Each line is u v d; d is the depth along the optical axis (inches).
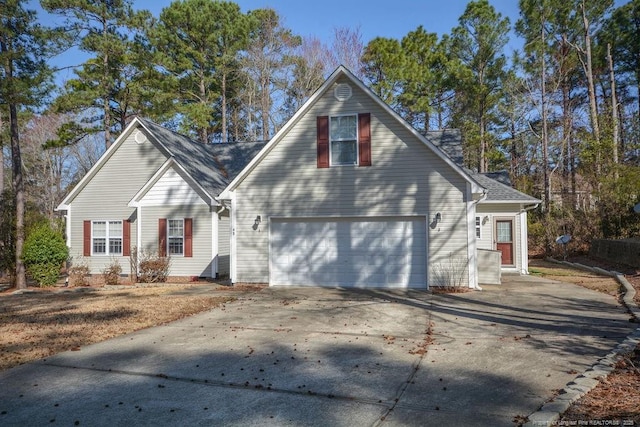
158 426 174.2
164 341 307.3
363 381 219.5
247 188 580.4
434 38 1262.3
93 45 977.5
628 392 189.9
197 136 1433.3
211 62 1328.7
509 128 1359.5
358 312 395.9
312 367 243.1
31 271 653.9
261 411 186.5
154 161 737.6
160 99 1076.5
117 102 1103.6
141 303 466.9
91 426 175.6
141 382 225.5
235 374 234.4
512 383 210.5
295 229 569.6
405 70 1171.9
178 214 692.7
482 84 1221.1
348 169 553.6
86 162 1531.7
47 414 187.9
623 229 824.9
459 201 525.3
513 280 599.8
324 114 560.7
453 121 1343.5
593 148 1002.1
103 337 323.0
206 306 441.4
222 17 1299.2
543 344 276.7
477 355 258.1
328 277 559.2
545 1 1109.7
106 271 686.5
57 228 1046.4
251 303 454.3
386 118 544.7
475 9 1196.5
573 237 930.7
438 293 496.1
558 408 174.4
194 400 200.4
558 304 413.1
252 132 1437.0
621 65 1261.1
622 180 813.9
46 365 256.7
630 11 1155.3
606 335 295.6
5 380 231.8
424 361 249.9
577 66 1226.6
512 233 701.3
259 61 1333.7
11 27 638.5
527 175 1311.5
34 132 1409.9
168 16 1251.2
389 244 544.4
